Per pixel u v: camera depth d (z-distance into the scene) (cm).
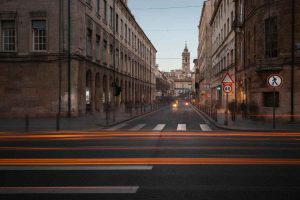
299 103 2400
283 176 784
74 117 2995
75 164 930
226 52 4672
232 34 4091
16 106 3034
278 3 2464
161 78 12706
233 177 776
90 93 3522
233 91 3984
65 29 3002
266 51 2570
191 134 1758
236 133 1819
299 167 882
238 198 620
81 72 3139
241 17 3497
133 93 6506
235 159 998
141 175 799
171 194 647
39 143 1395
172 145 1306
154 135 1705
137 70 6988
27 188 695
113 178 773
